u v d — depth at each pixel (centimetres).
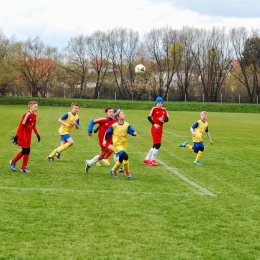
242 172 1240
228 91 8362
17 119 3472
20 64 8225
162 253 582
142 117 4266
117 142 1127
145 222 719
